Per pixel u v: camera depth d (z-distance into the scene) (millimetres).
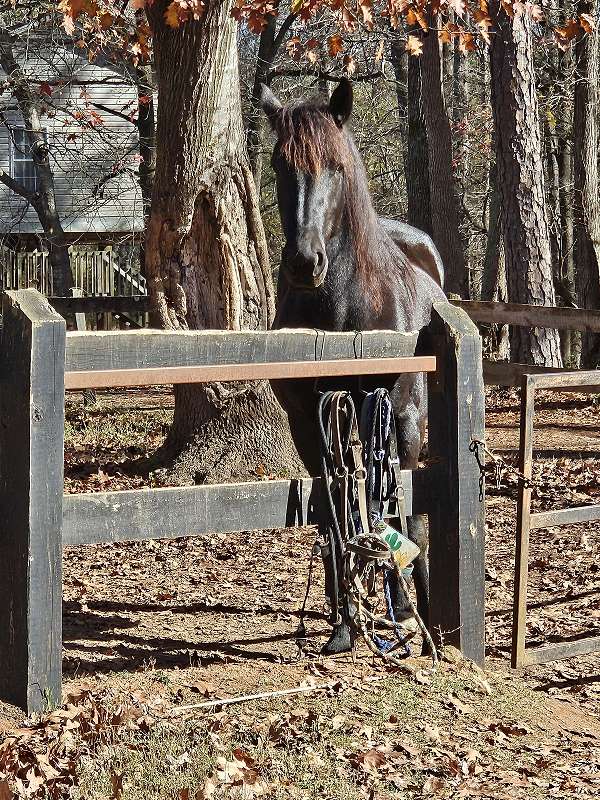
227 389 10344
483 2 10547
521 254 17312
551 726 4867
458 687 5031
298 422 5660
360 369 5004
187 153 9922
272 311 10461
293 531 8992
